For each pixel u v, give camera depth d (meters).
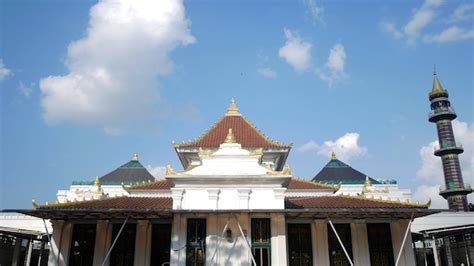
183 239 24.27
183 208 24.44
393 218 26.91
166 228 26.80
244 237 23.28
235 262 23.81
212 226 24.39
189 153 31.88
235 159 25.86
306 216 26.33
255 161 25.86
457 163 77.75
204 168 25.56
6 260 33.16
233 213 23.64
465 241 35.88
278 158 32.94
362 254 26.00
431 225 49.59
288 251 26.14
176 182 25.00
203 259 24.16
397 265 24.45
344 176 55.44
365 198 28.20
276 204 24.66
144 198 28.22
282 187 25.12
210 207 24.47
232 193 24.91
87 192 43.22
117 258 26.06
